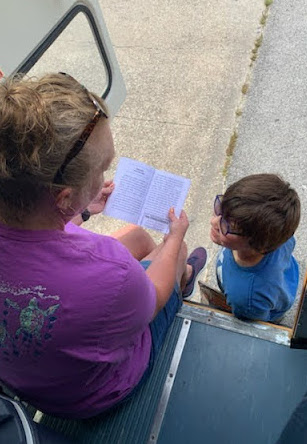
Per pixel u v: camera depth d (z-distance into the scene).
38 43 1.82
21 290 0.94
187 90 3.32
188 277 2.08
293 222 1.52
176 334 1.68
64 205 0.94
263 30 3.49
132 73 3.52
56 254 0.94
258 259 1.60
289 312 2.22
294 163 2.76
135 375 1.41
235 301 1.64
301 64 3.20
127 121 3.26
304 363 1.57
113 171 3.04
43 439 1.14
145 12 3.92
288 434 1.13
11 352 1.01
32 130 0.81
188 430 1.48
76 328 0.97
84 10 2.06
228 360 1.61
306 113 2.96
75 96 0.87
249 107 3.10
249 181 1.58
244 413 1.50
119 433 1.48
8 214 0.91
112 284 0.98
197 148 3.00
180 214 1.76
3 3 1.57
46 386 1.12
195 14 3.76
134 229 2.01
